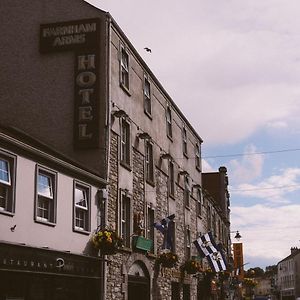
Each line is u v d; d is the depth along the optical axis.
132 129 23.69
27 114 21.56
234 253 57.72
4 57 22.36
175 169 30.81
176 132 31.80
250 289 74.50
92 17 21.88
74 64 21.47
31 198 15.75
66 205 17.61
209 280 36.59
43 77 21.70
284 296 128.88
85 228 18.84
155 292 24.94
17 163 15.23
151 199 25.62
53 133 21.03
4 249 14.28
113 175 21.05
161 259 25.39
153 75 27.28
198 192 36.62
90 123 20.69
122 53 23.42
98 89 20.94
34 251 15.55
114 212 20.92
